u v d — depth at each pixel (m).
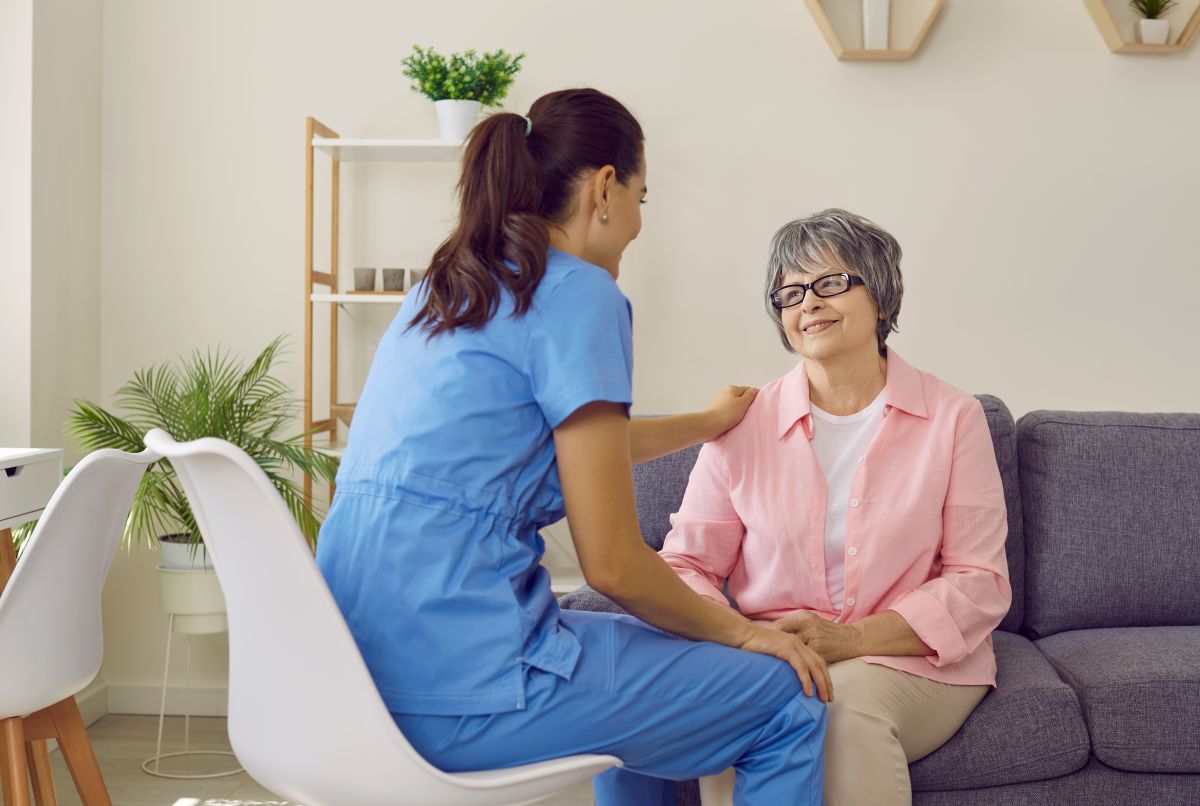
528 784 1.23
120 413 3.21
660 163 3.18
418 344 1.32
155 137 3.21
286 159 3.21
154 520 3.17
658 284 3.20
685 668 1.33
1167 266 3.13
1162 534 2.16
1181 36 3.06
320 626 1.14
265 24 3.20
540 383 1.26
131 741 2.92
